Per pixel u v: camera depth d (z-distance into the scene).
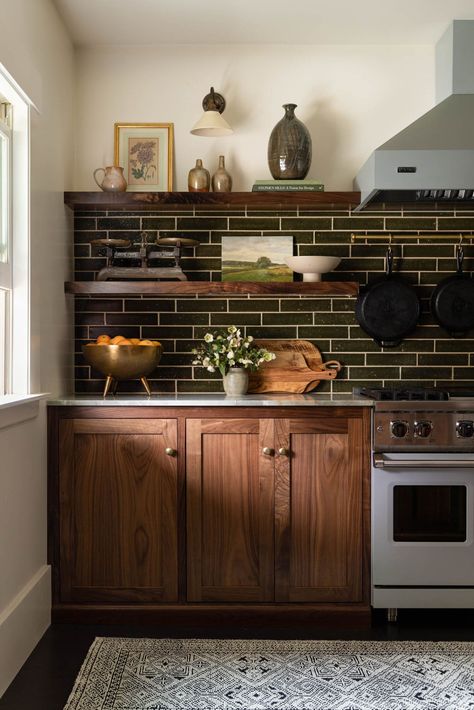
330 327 3.57
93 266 3.53
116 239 3.42
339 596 2.98
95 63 3.54
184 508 2.99
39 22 2.85
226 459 2.99
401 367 3.57
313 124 3.55
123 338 3.26
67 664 2.58
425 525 2.97
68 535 2.99
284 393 3.51
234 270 3.53
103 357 3.16
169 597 2.98
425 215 3.55
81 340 3.54
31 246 2.74
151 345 3.23
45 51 2.95
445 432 2.97
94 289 3.27
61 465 2.99
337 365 3.55
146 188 3.53
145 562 2.99
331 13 3.19
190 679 2.45
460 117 3.15
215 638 2.84
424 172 2.99
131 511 2.99
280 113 3.56
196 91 3.55
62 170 3.27
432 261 3.56
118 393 3.52
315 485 2.99
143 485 2.99
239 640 2.81
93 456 3.00
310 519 2.99
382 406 2.96
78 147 3.54
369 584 2.99
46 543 2.97
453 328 3.50
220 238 3.55
